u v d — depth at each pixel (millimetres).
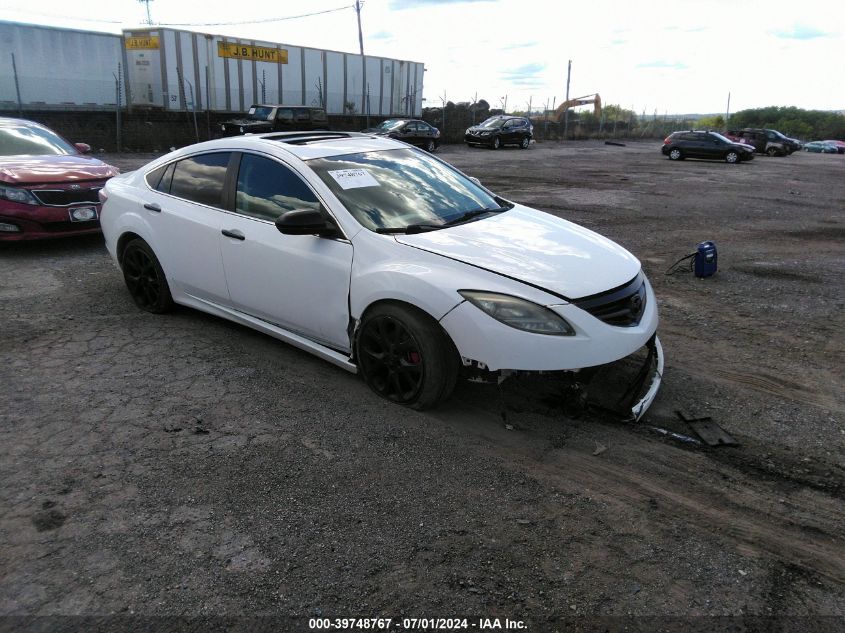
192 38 25219
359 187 4125
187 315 5379
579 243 4004
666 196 14898
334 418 3670
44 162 7754
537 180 18312
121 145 23328
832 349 4902
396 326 3629
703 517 2859
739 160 28484
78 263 7098
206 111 26359
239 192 4477
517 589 2412
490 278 3402
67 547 2594
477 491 3014
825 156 41219
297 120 25969
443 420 3660
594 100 55312
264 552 2580
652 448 3422
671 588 2430
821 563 2578
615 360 3393
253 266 4301
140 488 2990
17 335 4883
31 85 21234
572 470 3207
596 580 2465
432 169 4766
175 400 3867
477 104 42469
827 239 9703
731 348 4910
